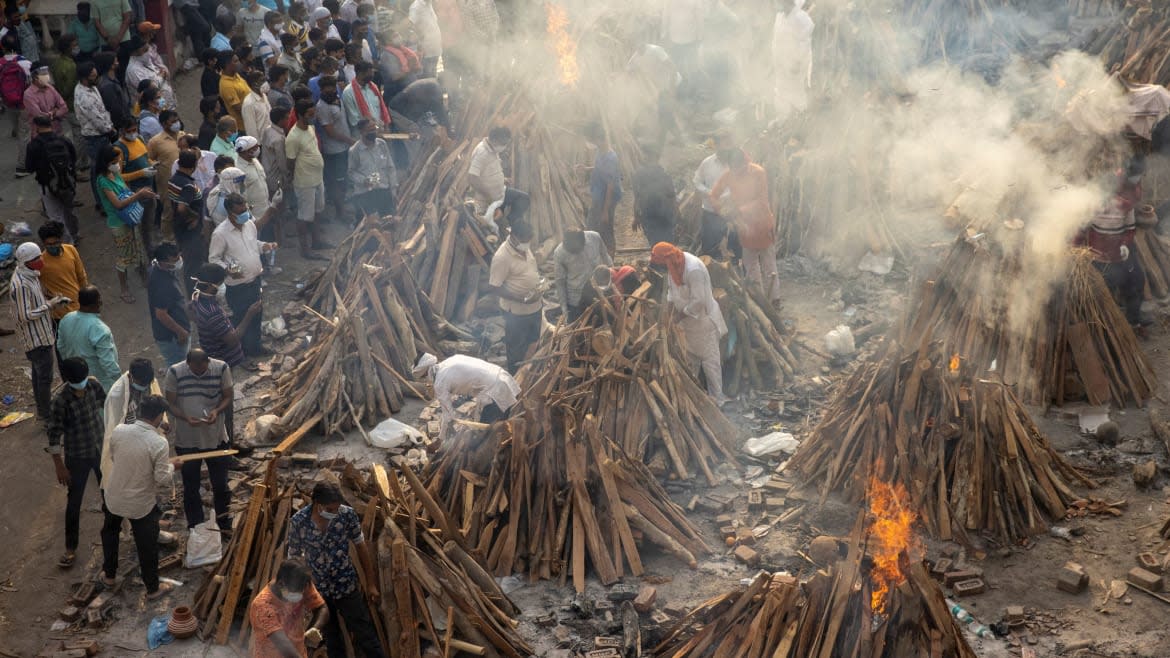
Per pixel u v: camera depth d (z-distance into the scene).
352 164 15.98
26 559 10.81
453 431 11.38
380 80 18.23
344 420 12.70
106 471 9.89
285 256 16.53
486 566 10.16
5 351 14.34
